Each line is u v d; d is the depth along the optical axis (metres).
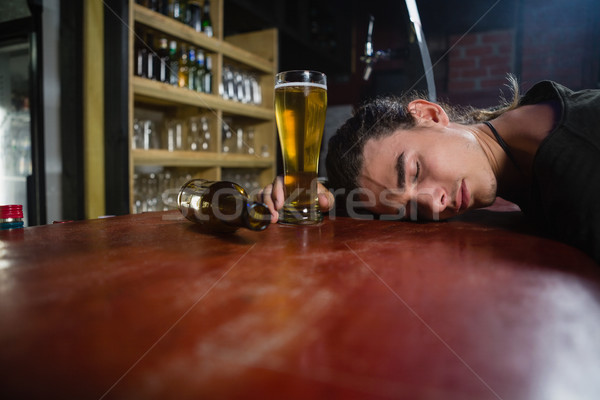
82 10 2.04
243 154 3.16
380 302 0.32
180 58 2.55
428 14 3.57
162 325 0.27
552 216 0.73
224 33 3.53
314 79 0.76
